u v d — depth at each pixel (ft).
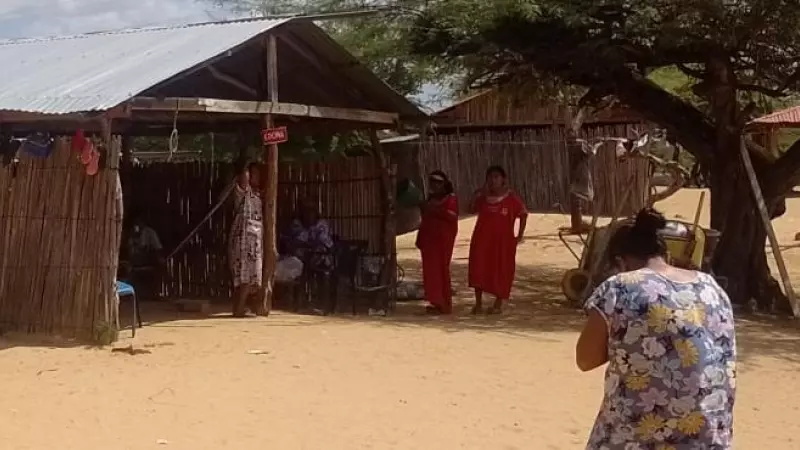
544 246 82.48
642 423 14.99
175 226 56.80
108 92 39.99
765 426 29.78
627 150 59.98
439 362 37.50
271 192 47.75
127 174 58.49
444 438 27.48
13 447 25.95
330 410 30.19
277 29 46.26
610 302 15.17
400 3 53.36
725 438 15.08
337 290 51.03
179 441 26.73
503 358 38.52
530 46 51.62
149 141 90.63
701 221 89.71
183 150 78.59
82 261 40.47
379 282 51.62
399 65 67.00
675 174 60.03
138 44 48.37
